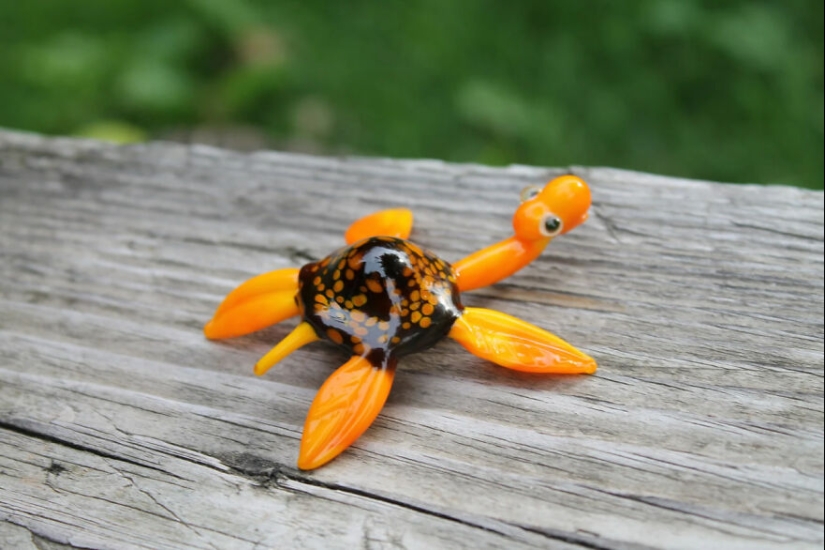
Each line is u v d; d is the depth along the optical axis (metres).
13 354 0.24
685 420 0.21
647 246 0.25
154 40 0.53
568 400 0.22
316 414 0.21
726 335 0.23
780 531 0.20
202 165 0.29
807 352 0.22
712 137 0.46
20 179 0.29
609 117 0.47
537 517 0.20
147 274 0.26
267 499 0.21
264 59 0.53
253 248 0.26
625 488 0.20
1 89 0.52
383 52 0.53
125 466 0.22
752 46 0.47
